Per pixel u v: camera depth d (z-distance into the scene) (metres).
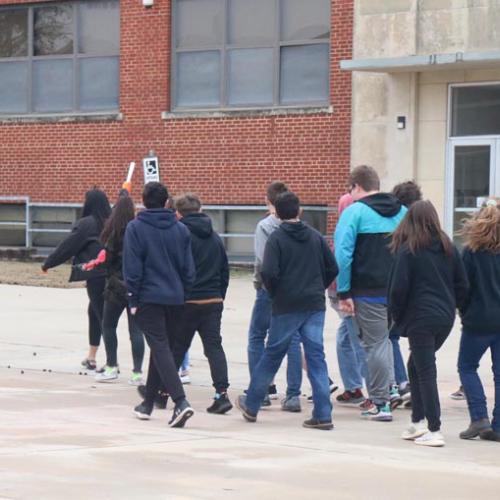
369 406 17.45
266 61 42.50
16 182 46.97
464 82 37.94
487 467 13.51
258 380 16.50
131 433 15.28
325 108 40.72
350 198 18.33
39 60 46.81
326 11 41.31
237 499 11.44
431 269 14.80
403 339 25.80
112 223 19.80
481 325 15.27
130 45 44.53
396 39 38.03
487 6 36.44
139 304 16.11
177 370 16.89
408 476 12.81
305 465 13.30
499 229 15.27
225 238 43.59
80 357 23.34
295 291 16.02
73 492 11.55
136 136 44.44
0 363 22.52
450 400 18.95
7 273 40.00
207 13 43.41
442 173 38.53
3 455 13.38
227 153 42.75
